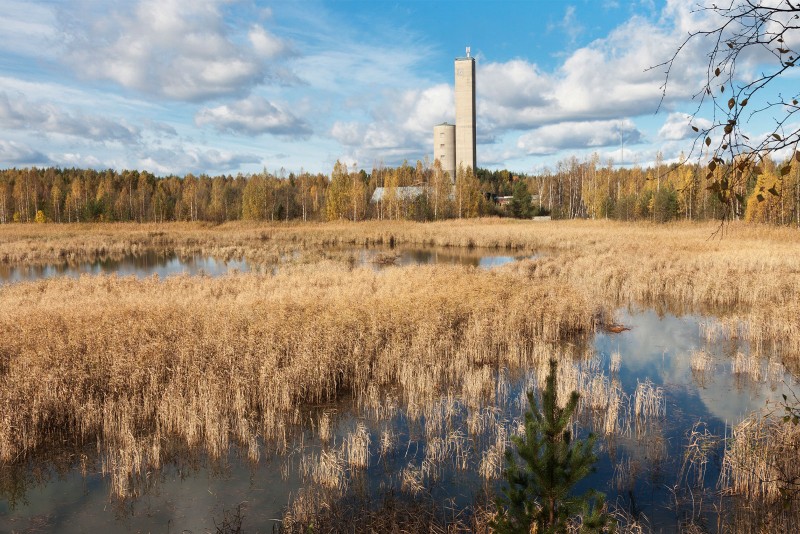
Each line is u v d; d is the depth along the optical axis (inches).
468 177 3093.0
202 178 4859.7
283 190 3346.5
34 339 486.9
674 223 2066.9
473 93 3823.8
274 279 921.5
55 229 2438.5
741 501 291.7
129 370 437.1
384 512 280.4
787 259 959.0
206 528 281.9
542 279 908.0
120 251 1710.1
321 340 506.0
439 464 342.3
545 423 171.6
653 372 510.9
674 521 272.7
